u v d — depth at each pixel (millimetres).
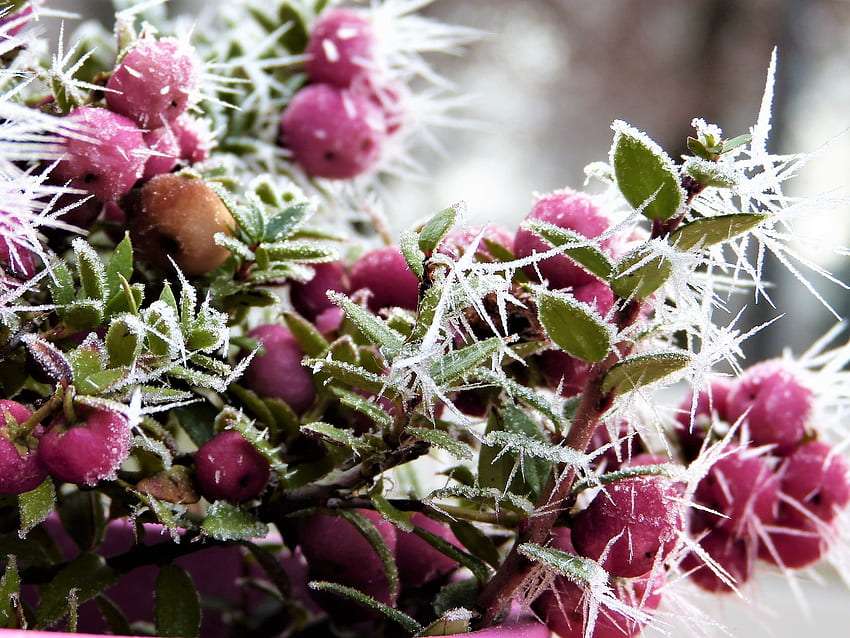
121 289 209
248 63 273
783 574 250
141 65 217
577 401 225
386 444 210
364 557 231
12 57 227
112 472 198
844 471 238
